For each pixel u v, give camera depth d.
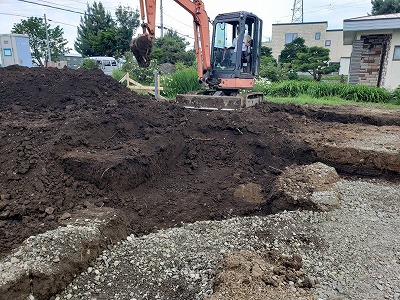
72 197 4.43
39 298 2.85
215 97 8.15
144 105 7.67
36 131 5.26
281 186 4.98
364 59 14.62
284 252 3.63
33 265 2.95
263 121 7.50
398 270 3.31
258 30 8.95
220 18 8.70
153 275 3.26
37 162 4.66
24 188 4.31
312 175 5.30
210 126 7.04
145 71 16.23
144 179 5.25
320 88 13.80
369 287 3.07
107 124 5.98
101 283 3.15
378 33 14.06
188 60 25.83
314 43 36.69
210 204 4.96
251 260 3.24
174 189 5.32
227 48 8.84
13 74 8.27
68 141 5.19
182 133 6.71
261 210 4.91
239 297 2.69
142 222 4.39
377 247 3.70
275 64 21.66
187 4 8.22
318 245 3.77
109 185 4.77
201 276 3.23
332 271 3.31
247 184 5.54
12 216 3.90
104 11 35.31
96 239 3.53
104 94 7.99
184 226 4.29
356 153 5.98
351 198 4.84
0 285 2.66
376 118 8.61
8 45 17.77
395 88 13.43
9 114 6.33
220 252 3.61
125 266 3.39
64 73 8.53
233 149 6.53
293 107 9.30
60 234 3.37
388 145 6.16
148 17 7.38
